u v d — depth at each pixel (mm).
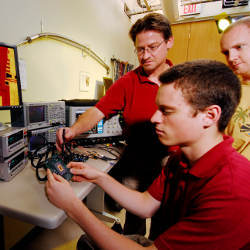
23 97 1357
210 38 3107
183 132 518
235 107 511
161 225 781
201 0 2699
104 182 779
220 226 430
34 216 598
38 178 811
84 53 2062
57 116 1231
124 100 1326
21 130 897
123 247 492
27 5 1322
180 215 625
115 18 2822
